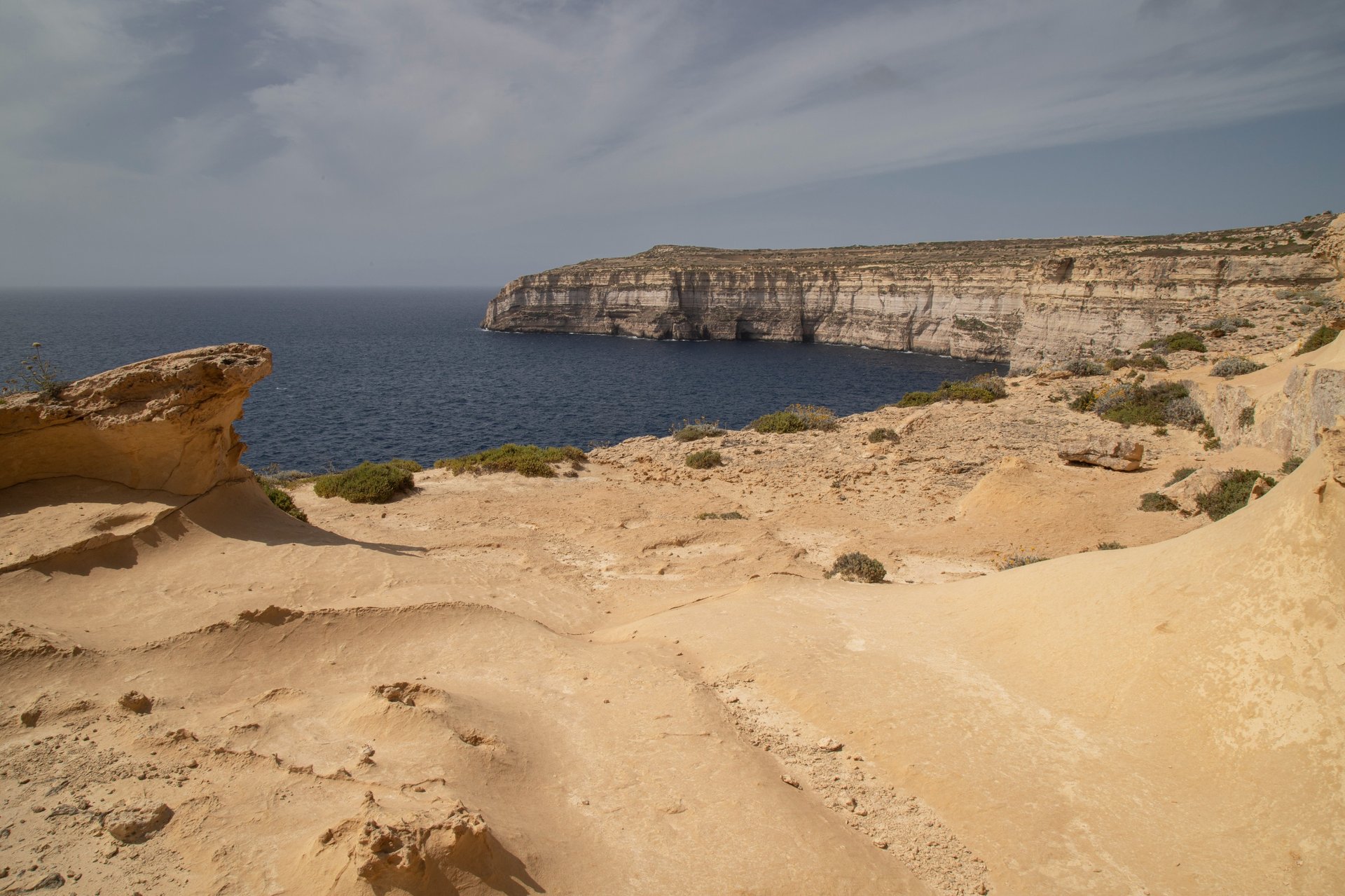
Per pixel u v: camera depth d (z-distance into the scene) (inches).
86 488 473.4
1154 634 319.9
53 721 267.6
